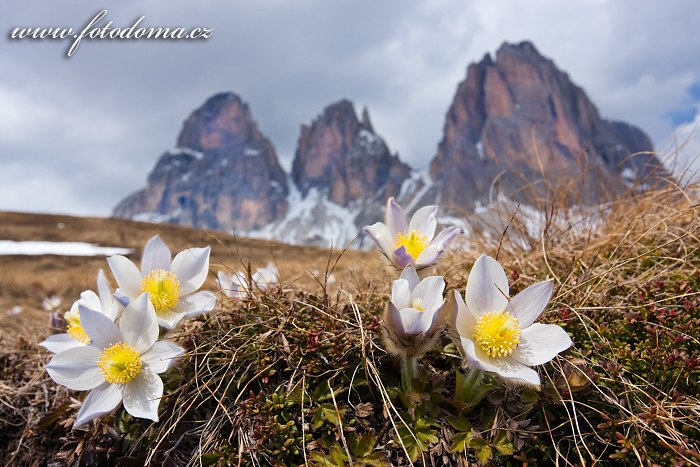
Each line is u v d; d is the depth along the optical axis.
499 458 0.19
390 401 0.19
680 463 0.17
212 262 0.30
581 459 0.17
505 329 0.18
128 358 0.20
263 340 0.24
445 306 0.19
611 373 0.21
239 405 0.21
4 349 0.32
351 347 0.22
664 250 0.29
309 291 0.30
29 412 0.27
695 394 0.20
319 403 0.21
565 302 0.25
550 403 0.20
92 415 0.19
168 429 0.21
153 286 0.23
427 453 0.19
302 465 0.19
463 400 0.19
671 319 0.23
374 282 0.31
